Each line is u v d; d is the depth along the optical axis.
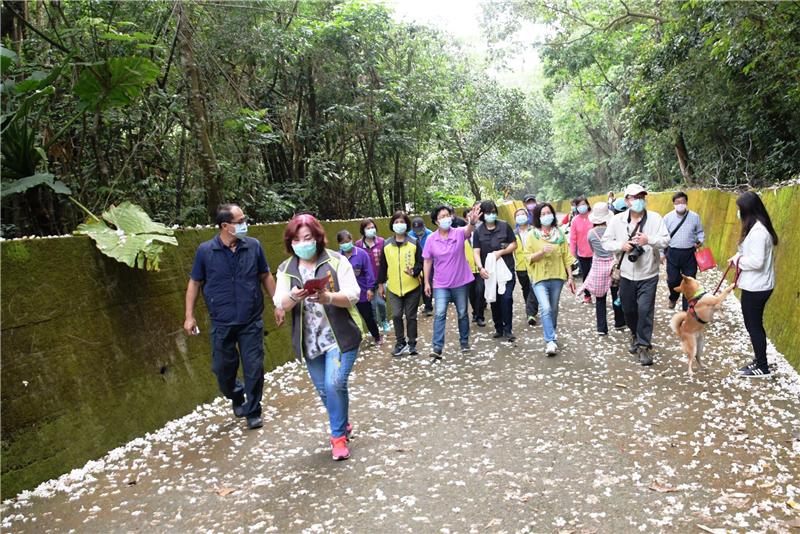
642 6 16.62
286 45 8.66
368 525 3.18
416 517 3.24
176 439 4.72
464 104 20.02
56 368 4.18
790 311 6.07
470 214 6.83
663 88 12.99
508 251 7.30
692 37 11.46
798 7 8.02
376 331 7.89
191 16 7.64
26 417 3.89
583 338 7.39
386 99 11.12
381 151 12.24
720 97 12.02
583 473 3.67
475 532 3.05
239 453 4.35
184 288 5.68
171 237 5.36
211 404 5.57
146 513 3.47
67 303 4.38
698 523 3.02
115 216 5.04
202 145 6.80
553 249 6.56
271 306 7.21
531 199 9.64
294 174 10.16
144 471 4.09
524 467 3.81
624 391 5.24
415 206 15.76
